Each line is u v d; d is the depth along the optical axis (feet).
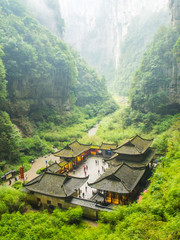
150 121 201.77
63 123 252.83
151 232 43.21
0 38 192.34
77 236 61.36
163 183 63.52
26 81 210.38
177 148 99.55
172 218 44.96
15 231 65.57
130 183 87.15
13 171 130.31
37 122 225.35
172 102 202.80
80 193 104.83
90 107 330.13
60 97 272.72
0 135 144.87
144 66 237.86
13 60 197.26
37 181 92.79
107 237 52.37
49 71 240.53
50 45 255.09
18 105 200.44
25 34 227.81
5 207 78.18
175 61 204.54
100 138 197.77
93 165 149.07
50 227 65.92
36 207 90.84
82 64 385.50
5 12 234.58
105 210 73.31
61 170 129.49
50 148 184.24
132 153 110.42
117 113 268.00
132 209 58.75
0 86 158.51
